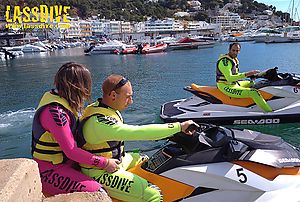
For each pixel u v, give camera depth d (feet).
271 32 258.57
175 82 53.16
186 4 601.21
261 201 9.80
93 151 9.52
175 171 10.43
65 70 8.83
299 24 366.43
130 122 26.94
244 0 613.11
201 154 10.48
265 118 23.52
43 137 8.84
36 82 62.64
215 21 470.39
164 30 404.16
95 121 9.30
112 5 538.06
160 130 9.57
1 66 111.24
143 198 9.34
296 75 24.26
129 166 11.20
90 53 162.91
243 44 184.55
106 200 6.50
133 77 62.13
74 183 8.84
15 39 303.48
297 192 9.95
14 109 35.58
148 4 570.05
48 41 321.73
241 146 10.49
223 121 24.09
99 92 45.85
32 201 5.97
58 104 8.68
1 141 23.16
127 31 421.18
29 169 6.01
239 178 10.11
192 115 24.32
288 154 10.78
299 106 23.36
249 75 23.68
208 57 106.42
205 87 25.50
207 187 10.21
